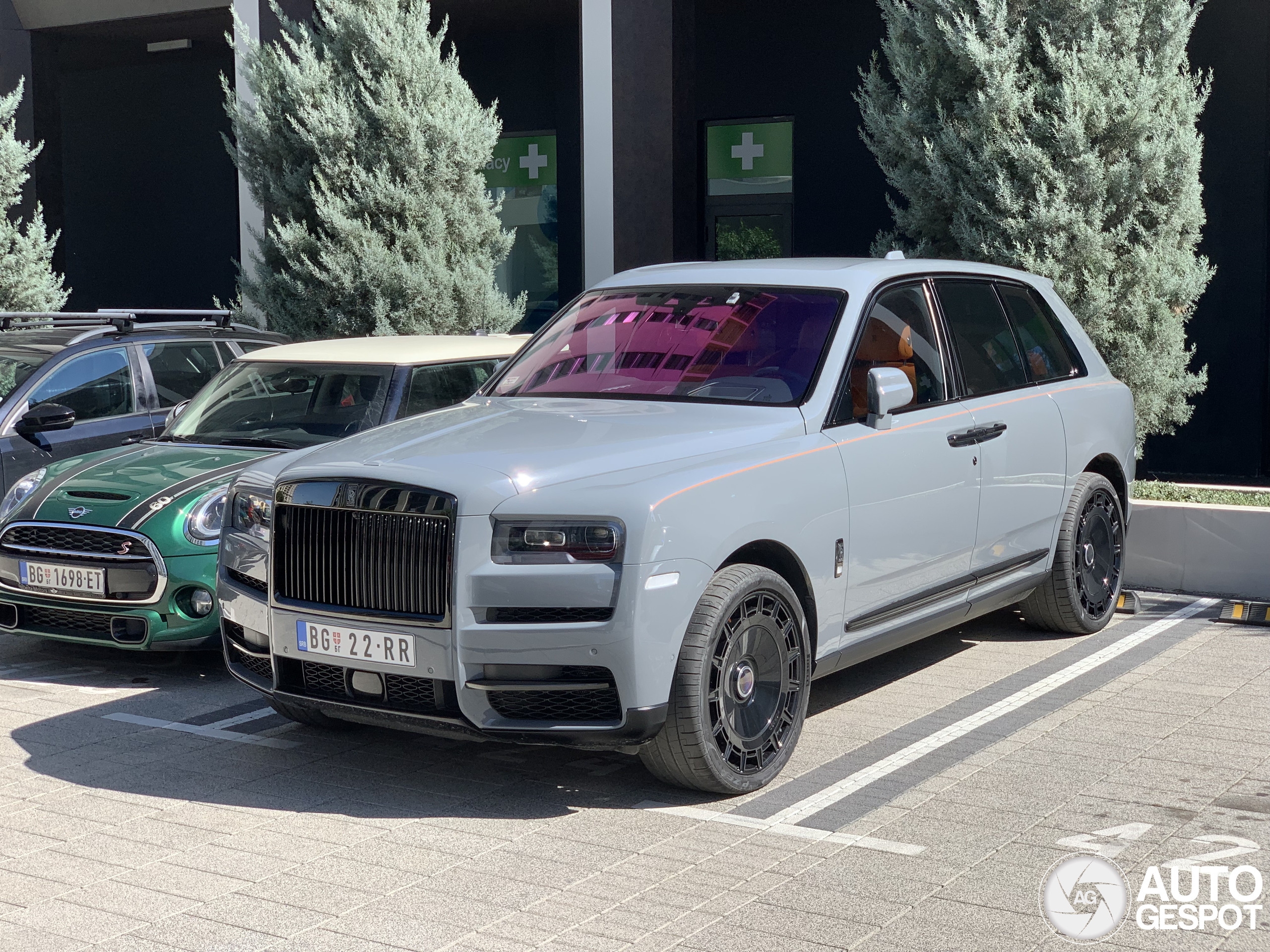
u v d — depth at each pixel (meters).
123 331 8.96
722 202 15.37
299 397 7.53
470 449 4.91
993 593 6.44
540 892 4.05
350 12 11.80
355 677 4.82
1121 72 9.21
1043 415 6.66
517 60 16.17
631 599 4.48
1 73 15.66
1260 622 7.52
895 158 10.11
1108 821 4.56
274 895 4.04
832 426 5.36
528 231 16.56
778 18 14.62
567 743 4.59
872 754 5.34
